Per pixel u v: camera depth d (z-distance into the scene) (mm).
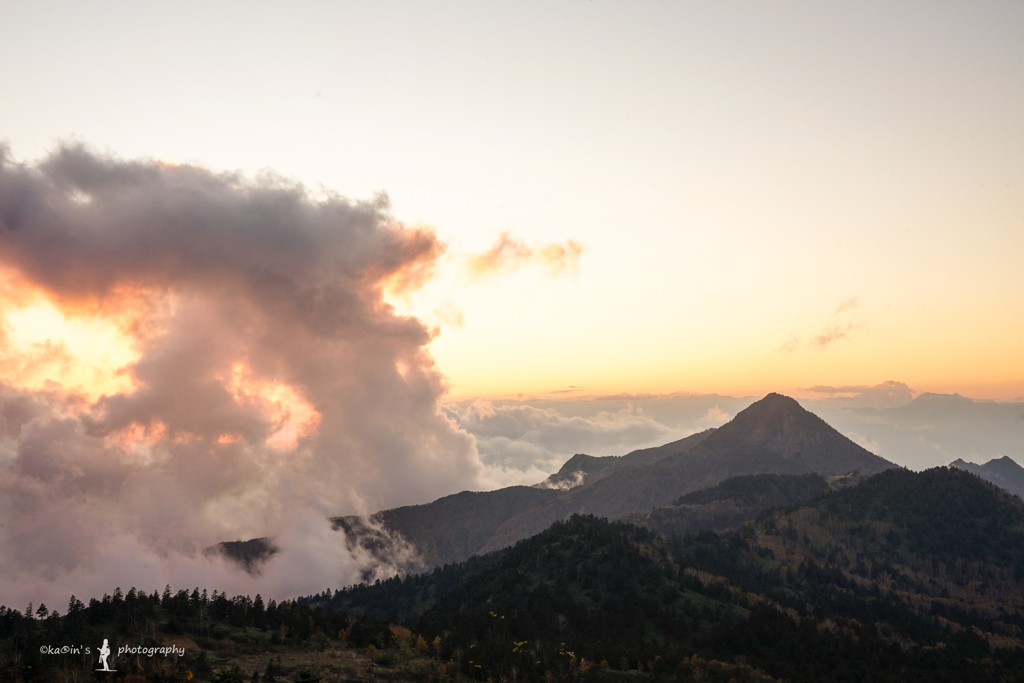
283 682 158750
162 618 192750
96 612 182875
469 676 188375
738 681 198875
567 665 196250
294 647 196500
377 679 172125
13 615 173625
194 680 154250
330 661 184500
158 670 154000
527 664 193750
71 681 141500
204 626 195500
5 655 150375
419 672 181625
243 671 166500
